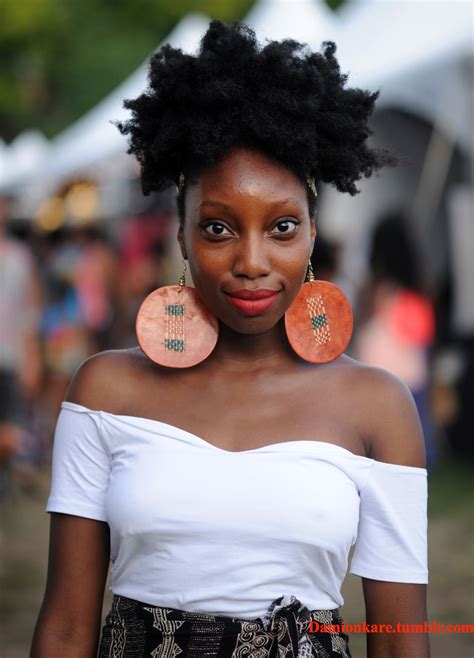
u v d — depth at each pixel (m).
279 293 1.85
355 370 1.94
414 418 1.91
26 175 14.15
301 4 9.55
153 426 1.86
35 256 10.72
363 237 8.09
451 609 4.80
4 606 5.05
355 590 5.15
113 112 12.23
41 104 19.03
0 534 6.70
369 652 1.92
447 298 8.26
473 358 8.10
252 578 1.78
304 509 1.78
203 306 1.95
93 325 10.06
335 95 1.95
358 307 7.61
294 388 1.92
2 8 17.88
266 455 1.81
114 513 1.82
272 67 1.84
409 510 1.88
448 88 7.81
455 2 7.83
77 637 1.91
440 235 8.27
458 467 8.00
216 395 1.91
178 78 1.87
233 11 18.94
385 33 8.20
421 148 8.47
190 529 1.78
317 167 1.95
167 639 1.79
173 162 1.95
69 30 18.62
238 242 1.82
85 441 1.91
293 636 1.77
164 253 10.74
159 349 1.93
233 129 1.81
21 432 8.24
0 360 7.86
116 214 14.80
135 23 19.05
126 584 1.85
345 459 1.84
